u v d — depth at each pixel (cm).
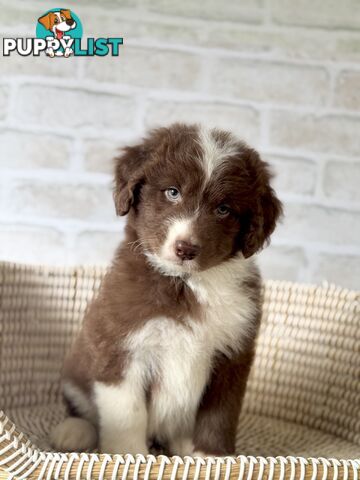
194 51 99
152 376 62
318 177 101
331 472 50
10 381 81
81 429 65
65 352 86
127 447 60
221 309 62
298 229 102
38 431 72
